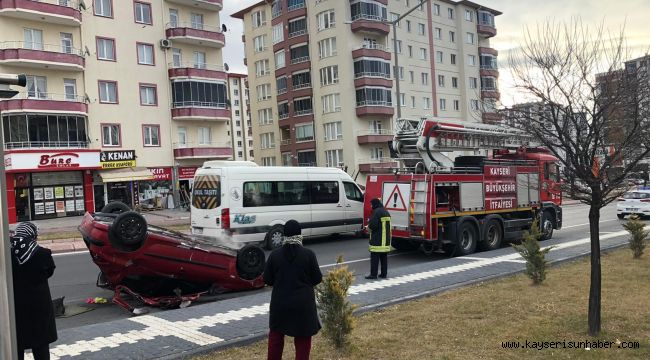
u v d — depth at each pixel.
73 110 32.50
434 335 5.67
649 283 8.02
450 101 55.88
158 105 37.59
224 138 41.12
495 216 13.47
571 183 5.66
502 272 9.66
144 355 5.41
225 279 8.78
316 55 50.38
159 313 7.22
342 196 16.91
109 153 34.16
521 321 6.09
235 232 14.05
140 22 37.03
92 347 5.71
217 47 41.50
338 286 5.30
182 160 38.50
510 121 7.16
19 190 30.94
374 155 49.22
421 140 13.53
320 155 50.44
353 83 48.19
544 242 14.37
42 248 4.63
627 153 5.54
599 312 5.45
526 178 14.56
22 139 30.80
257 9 57.47
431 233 12.10
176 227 22.62
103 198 34.50
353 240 17.02
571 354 4.88
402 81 50.97
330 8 48.97
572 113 5.68
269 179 14.98
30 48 31.97
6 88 3.44
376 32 49.19
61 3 33.28
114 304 8.62
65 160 31.88
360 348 5.30
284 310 4.40
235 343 5.77
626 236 14.87
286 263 4.48
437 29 55.19
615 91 5.71
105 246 7.59
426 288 8.44
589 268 9.62
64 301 8.85
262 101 57.91
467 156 14.16
